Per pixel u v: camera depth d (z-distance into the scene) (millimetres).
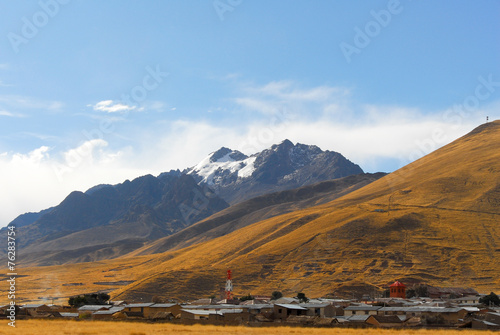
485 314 128250
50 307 153625
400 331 95875
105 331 82875
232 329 95625
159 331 86750
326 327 109188
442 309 134250
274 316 136375
